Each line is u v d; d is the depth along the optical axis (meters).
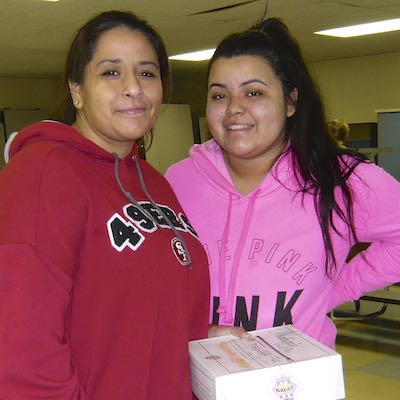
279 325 1.47
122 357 1.16
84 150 1.20
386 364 4.30
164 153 11.41
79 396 1.07
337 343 4.86
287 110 1.52
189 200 1.64
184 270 1.28
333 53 9.84
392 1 6.12
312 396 1.15
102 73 1.23
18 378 1.01
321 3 6.14
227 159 1.62
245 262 1.51
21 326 1.01
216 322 1.53
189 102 12.60
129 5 6.04
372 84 10.09
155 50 1.30
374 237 1.54
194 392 1.26
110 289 1.15
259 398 1.12
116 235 1.17
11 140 1.25
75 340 1.15
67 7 6.04
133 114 1.24
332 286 1.60
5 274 1.02
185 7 6.18
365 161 1.53
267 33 1.53
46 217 1.06
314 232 1.48
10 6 5.95
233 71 1.46
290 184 1.52
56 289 1.05
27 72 11.35
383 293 5.18
